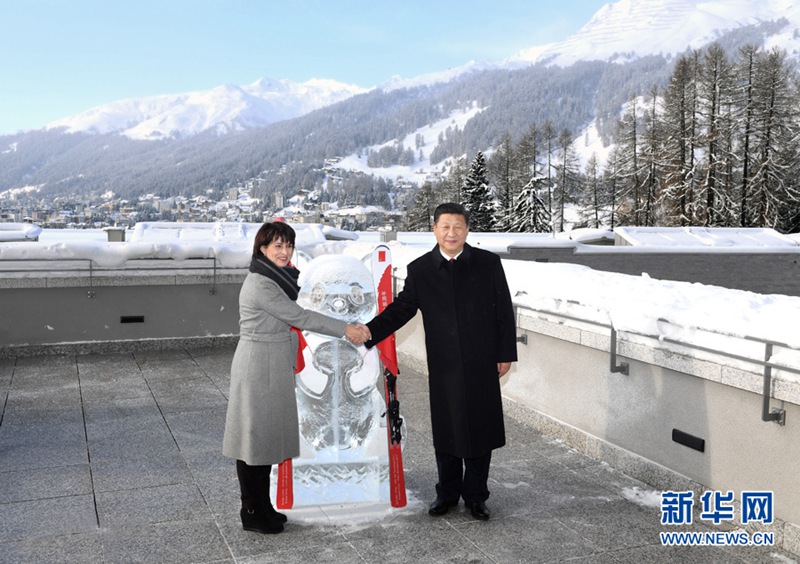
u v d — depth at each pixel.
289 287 3.91
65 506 4.35
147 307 9.64
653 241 20.83
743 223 49.25
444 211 4.15
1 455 5.33
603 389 5.26
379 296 4.54
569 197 75.69
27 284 9.05
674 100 53.66
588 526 4.09
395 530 4.05
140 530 4.01
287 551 3.76
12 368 8.44
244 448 3.85
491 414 4.15
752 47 50.22
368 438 4.44
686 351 4.28
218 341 9.95
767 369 3.67
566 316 5.48
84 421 6.26
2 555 3.67
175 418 6.38
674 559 3.67
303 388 4.36
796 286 20.05
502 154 81.56
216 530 4.02
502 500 4.51
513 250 17.22
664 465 4.64
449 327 4.14
